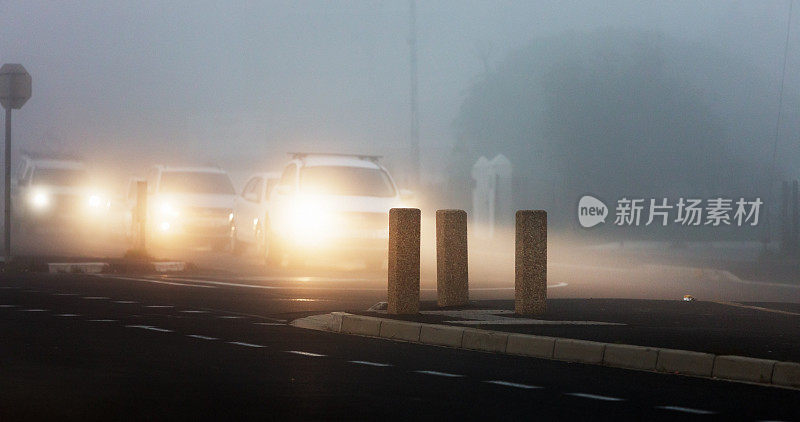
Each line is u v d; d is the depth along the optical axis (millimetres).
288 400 26141
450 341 39125
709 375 32156
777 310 51281
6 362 32000
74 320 44062
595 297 63656
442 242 48031
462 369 32656
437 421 23672
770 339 37406
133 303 52281
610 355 34562
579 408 25719
